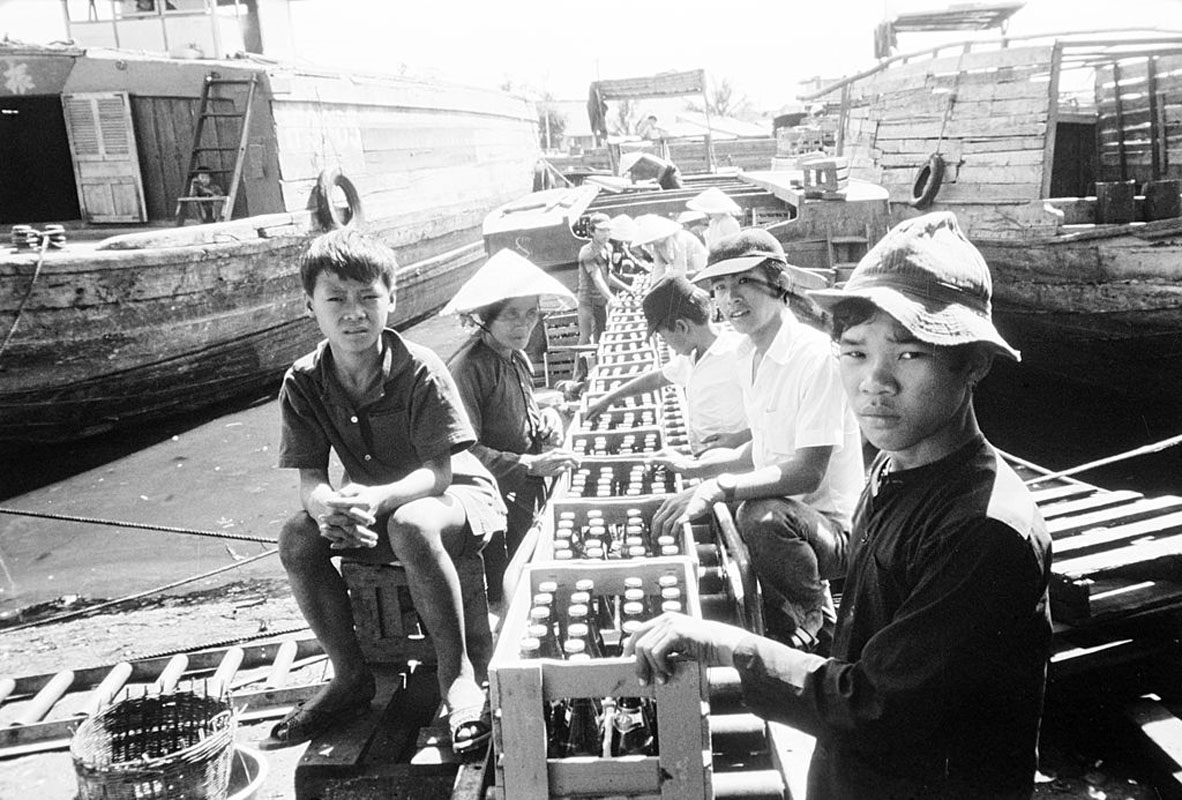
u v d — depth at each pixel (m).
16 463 9.27
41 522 7.45
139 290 9.23
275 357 11.61
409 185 15.39
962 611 1.45
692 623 1.80
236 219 11.98
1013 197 9.76
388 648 3.30
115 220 12.16
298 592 3.03
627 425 4.32
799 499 3.36
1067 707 2.89
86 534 7.14
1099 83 11.52
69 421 9.38
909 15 14.62
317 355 3.10
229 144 11.94
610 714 2.25
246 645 3.93
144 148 12.16
